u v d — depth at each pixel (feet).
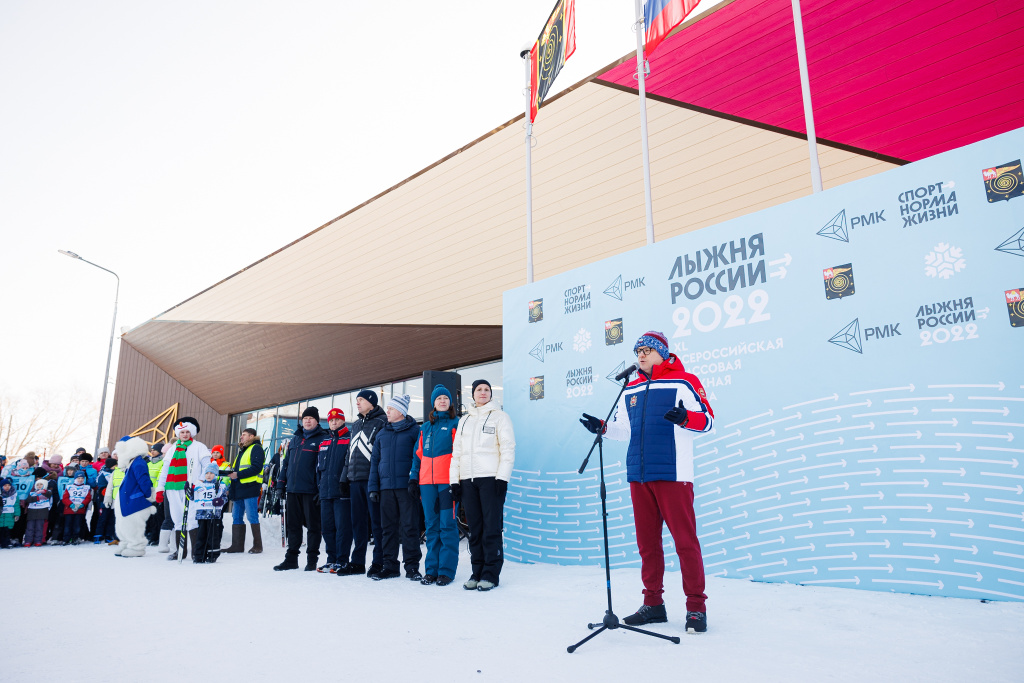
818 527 12.23
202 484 21.35
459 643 8.59
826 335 12.81
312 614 10.94
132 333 62.90
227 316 51.29
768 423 13.38
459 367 43.96
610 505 16.20
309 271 41.09
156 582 15.65
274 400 58.95
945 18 18.21
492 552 13.83
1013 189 10.82
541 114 26.02
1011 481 10.11
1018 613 9.02
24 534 31.35
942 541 10.64
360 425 18.02
